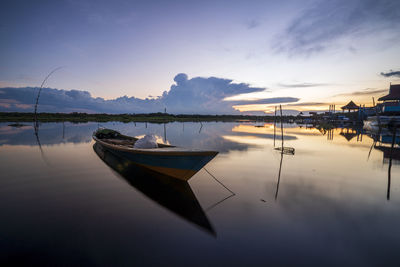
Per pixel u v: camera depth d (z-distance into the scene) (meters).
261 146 16.11
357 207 5.64
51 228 4.46
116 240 4.08
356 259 3.62
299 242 4.08
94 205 5.59
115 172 8.73
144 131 30.75
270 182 7.64
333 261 3.57
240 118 114.62
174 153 6.88
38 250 3.76
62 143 16.64
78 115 83.44
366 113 63.00
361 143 18.98
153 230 4.44
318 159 11.66
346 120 68.62
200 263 3.48
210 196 6.31
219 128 38.75
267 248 3.88
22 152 12.86
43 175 8.22
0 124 38.50
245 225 4.68
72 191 6.59
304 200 6.07
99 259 3.55
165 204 5.70
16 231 4.32
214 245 3.95
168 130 32.97
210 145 16.62
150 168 8.38
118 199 6.00
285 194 6.51
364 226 4.68
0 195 6.21
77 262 3.48
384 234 4.38
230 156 12.20
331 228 4.59
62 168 9.28
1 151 13.17
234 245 3.96
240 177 8.22
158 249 3.82
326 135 26.83
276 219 4.95
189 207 5.53
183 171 7.31
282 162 10.80
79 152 12.98
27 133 23.88
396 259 3.63
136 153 8.08
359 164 10.62
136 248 3.84
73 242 3.99
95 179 7.80
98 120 69.12
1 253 3.67
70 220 4.79
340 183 7.64
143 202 5.82
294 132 31.22
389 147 16.69
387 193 6.66
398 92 52.09
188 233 4.33
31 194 6.30
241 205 5.72
